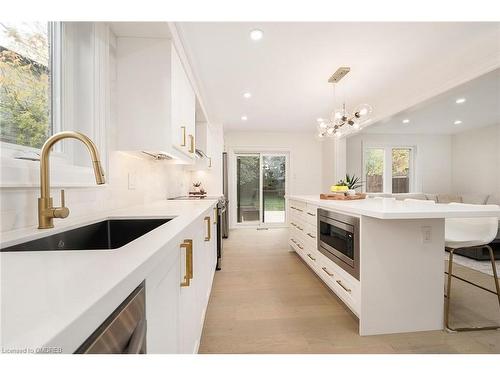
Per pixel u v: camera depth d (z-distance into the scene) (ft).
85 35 4.79
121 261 1.73
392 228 5.64
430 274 5.76
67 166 4.02
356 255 5.78
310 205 9.19
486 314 6.45
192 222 3.70
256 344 5.30
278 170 21.06
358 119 10.79
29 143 3.77
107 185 5.13
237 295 7.71
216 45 7.49
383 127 18.72
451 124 17.80
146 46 5.77
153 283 2.16
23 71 3.66
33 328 0.97
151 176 7.75
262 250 13.30
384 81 10.41
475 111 14.64
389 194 19.36
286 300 7.38
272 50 7.84
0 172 2.76
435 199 18.21
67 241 3.33
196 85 9.84
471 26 6.71
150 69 5.78
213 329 5.87
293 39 7.24
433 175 21.03
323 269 7.82
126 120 5.71
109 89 5.28
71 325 1.01
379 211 4.89
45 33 4.08
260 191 20.79
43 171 3.09
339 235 6.79
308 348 5.15
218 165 15.79
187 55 7.73
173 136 6.00
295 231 11.72
